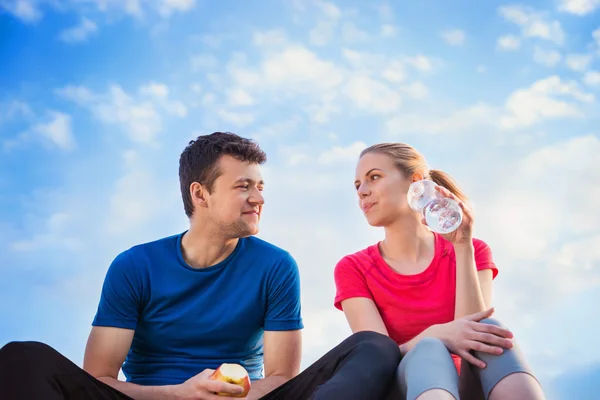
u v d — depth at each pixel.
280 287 2.28
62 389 1.74
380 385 1.72
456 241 2.12
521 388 1.67
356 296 2.31
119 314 2.20
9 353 1.68
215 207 2.26
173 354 2.23
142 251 2.29
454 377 1.62
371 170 2.37
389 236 2.38
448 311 2.26
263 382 2.13
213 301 2.25
